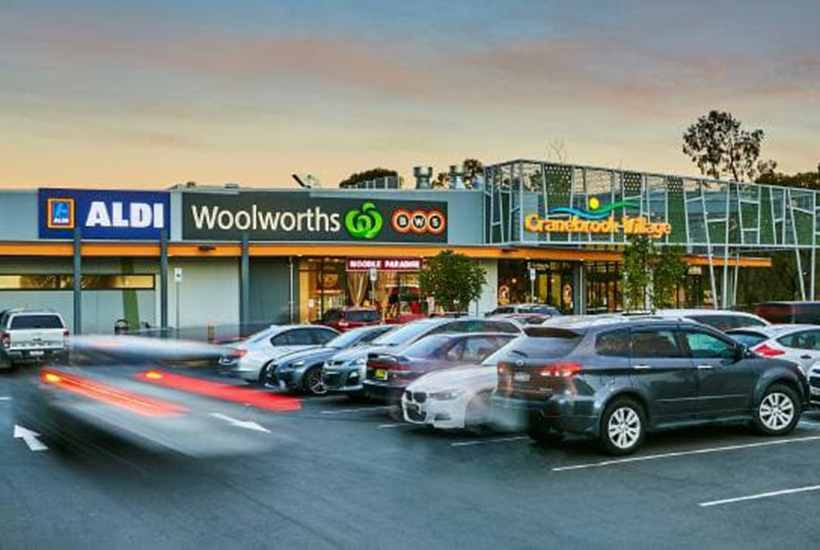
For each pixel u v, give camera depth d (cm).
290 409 1592
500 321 1709
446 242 4034
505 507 846
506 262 4122
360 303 3769
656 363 1130
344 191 3875
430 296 3481
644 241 3397
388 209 3894
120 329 3344
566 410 1076
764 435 1233
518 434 1289
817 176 7431
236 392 1869
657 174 4278
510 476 991
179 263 3538
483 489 925
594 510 831
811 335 1628
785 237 4800
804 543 716
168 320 3512
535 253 3981
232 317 3603
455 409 1245
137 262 3481
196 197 3544
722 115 8550
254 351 1984
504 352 1351
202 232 3550
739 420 1194
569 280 4353
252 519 802
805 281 5719
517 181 3906
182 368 2531
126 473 1010
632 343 1130
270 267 3697
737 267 5022
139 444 1212
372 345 1688
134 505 855
